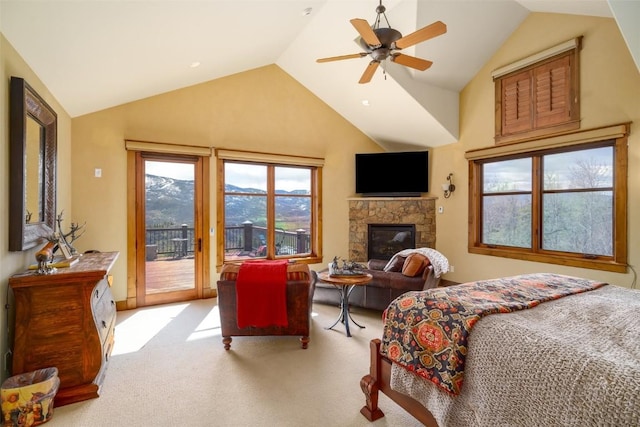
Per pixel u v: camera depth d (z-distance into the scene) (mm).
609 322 1568
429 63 2832
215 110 4855
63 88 3125
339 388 2381
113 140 4176
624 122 3430
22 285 2066
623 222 3469
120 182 4219
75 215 3957
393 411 2102
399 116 5289
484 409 1362
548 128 4105
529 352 1312
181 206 4652
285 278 2965
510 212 4746
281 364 2756
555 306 1810
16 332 2088
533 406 1224
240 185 5172
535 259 4312
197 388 2379
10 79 2150
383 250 5973
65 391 2170
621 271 3492
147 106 4383
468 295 1940
